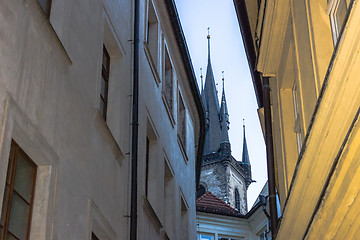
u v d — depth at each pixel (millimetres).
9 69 7102
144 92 15180
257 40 13680
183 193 19422
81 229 9188
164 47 18406
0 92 6840
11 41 7188
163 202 16016
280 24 11414
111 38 12352
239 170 89062
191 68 20688
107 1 12148
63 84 8961
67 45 9383
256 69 13016
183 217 19891
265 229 30406
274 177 12539
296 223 9414
